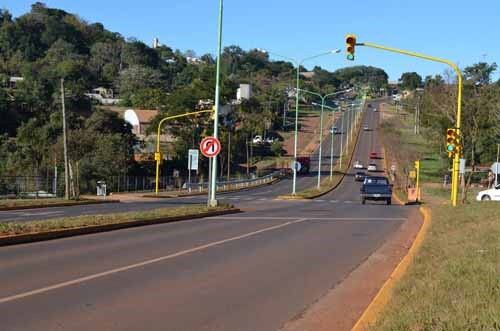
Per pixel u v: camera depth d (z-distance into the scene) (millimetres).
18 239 16250
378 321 7457
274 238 18656
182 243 16891
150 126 91250
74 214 27969
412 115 166875
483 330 6164
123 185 66500
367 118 182875
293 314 9125
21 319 8273
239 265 13398
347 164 111188
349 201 48375
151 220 22484
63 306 9086
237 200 48094
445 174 82312
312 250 16125
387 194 42312
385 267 13500
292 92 182250
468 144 64188
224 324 8422
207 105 90625
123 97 151500
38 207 34875
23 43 162000
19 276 11398
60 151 64375
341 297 10375
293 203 42688
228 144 88000
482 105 59938
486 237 13898
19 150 69312
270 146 121562
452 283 8797
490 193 45281
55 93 103938
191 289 10664
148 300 9695
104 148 67625
